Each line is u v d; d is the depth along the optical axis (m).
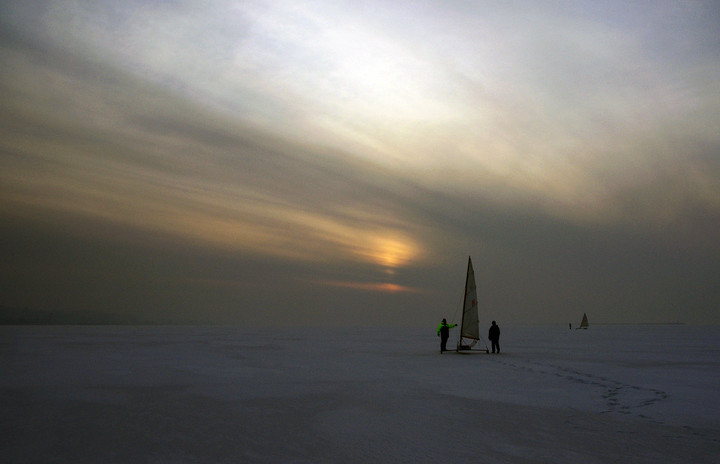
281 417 13.46
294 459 9.51
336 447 10.34
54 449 10.23
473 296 38.38
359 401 15.92
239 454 9.86
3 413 13.87
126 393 17.39
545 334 108.75
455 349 43.34
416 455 9.76
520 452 9.92
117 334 82.69
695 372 23.97
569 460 9.38
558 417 13.33
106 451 10.09
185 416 13.57
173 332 104.25
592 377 21.97
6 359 29.67
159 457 9.66
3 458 9.59
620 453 9.81
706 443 10.56
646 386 19.05
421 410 14.41
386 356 35.12
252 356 34.50
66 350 38.19
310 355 35.97
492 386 19.25
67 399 16.08
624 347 48.34
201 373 23.45
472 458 9.50
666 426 12.20
